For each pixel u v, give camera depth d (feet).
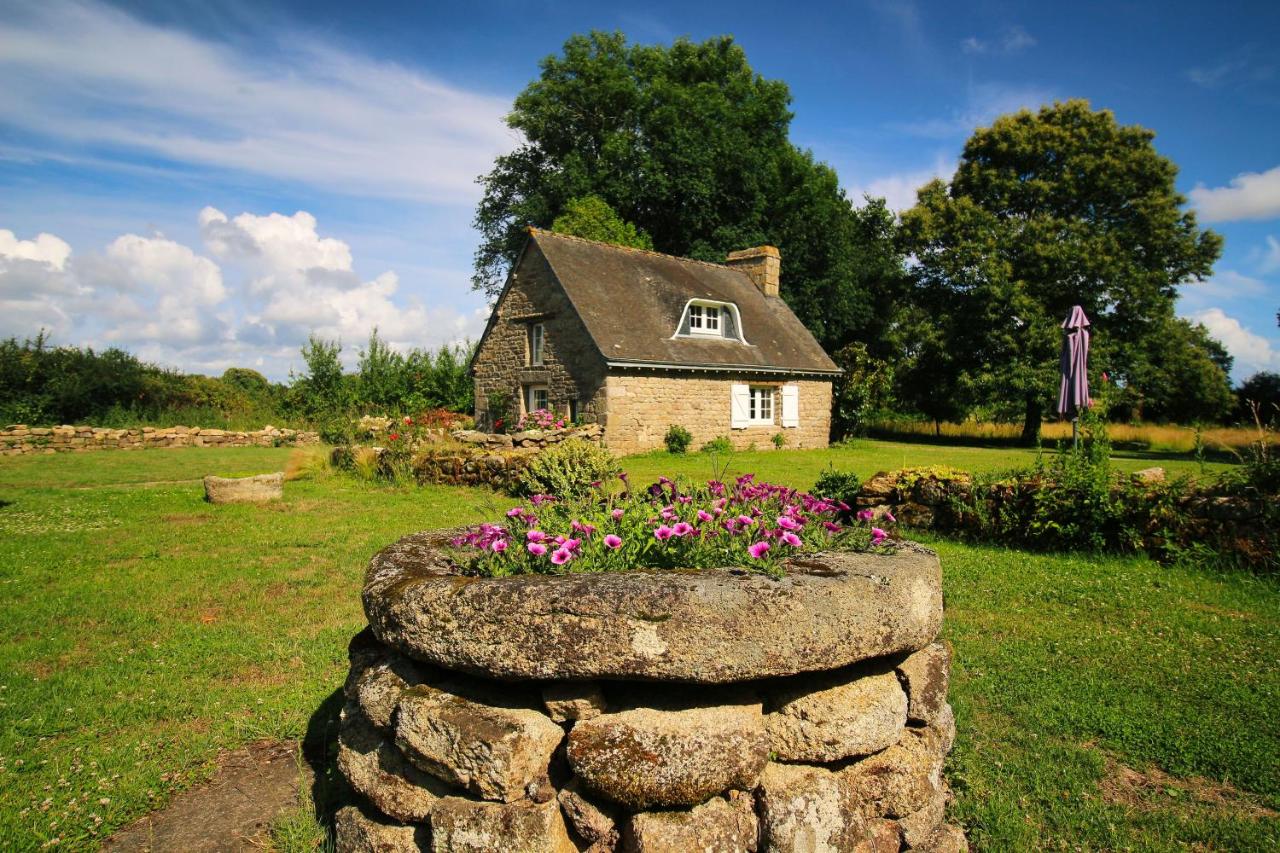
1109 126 94.38
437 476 42.91
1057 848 9.13
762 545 8.30
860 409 84.94
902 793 8.27
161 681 13.93
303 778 10.54
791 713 7.80
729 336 73.41
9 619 17.56
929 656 9.00
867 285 105.70
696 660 6.99
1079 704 12.90
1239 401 100.27
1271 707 12.75
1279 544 21.29
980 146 100.73
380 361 89.20
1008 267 90.27
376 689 8.28
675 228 101.09
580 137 104.78
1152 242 89.66
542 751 7.31
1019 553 25.00
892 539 10.07
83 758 11.05
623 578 7.52
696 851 6.96
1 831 9.09
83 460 58.54
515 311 71.72
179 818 9.66
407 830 7.93
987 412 102.63
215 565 22.98
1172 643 16.02
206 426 81.71
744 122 102.42
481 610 7.38
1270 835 9.25
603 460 38.01
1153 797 10.28
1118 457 73.46
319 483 43.60
